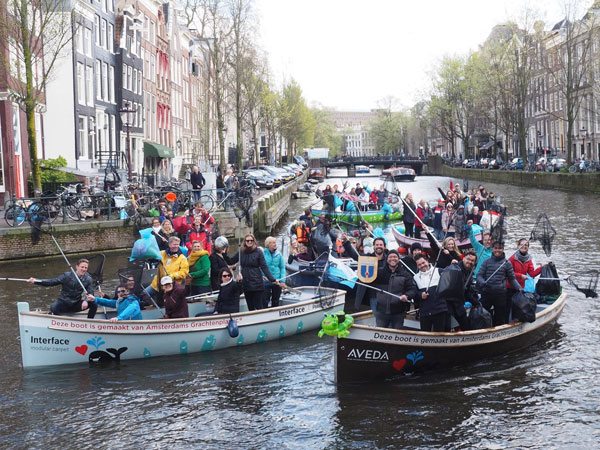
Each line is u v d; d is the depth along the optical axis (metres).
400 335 11.77
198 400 11.41
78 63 39.66
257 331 14.16
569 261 22.30
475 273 13.40
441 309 12.18
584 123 74.06
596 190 49.62
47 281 13.49
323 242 18.36
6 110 31.48
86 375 12.53
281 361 13.19
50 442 9.98
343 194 36.03
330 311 15.34
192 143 70.56
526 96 71.75
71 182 34.94
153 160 54.81
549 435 9.94
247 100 63.50
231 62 52.69
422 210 27.67
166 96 59.97
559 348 13.60
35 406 11.21
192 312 14.38
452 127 86.94
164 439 10.04
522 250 13.88
